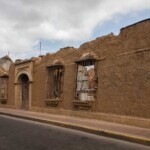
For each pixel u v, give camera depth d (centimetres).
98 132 1145
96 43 1495
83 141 1009
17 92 2408
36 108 2058
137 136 995
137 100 1219
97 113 1452
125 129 1147
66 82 1736
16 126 1391
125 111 1280
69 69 1711
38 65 2078
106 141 1009
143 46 1207
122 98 1301
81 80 1595
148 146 927
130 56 1269
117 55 1346
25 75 2328
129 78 1267
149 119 1159
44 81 1977
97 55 1480
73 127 1298
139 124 1196
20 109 2344
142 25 1220
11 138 1061
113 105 1352
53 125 1432
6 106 2569
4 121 1602
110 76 1380
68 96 1709
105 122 1364
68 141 1008
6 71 2669
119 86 1322
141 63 1209
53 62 1878
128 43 1286
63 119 1532
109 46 1402
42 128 1327
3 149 874
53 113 1844
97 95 1465
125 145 941
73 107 1658
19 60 2400
